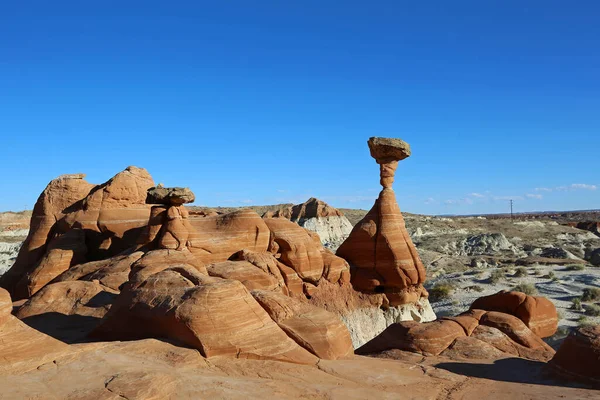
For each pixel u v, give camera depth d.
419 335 16.03
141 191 29.34
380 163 28.09
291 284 24.42
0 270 53.72
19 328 10.09
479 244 87.12
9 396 8.10
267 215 36.22
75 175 29.48
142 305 12.76
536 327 19.03
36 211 28.92
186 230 22.53
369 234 27.41
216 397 9.04
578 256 74.19
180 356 10.76
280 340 12.29
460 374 13.07
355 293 26.75
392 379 11.99
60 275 22.48
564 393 11.29
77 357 10.16
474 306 20.38
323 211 94.88
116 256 23.03
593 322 31.16
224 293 12.14
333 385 10.80
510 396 11.10
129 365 9.95
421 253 72.75
